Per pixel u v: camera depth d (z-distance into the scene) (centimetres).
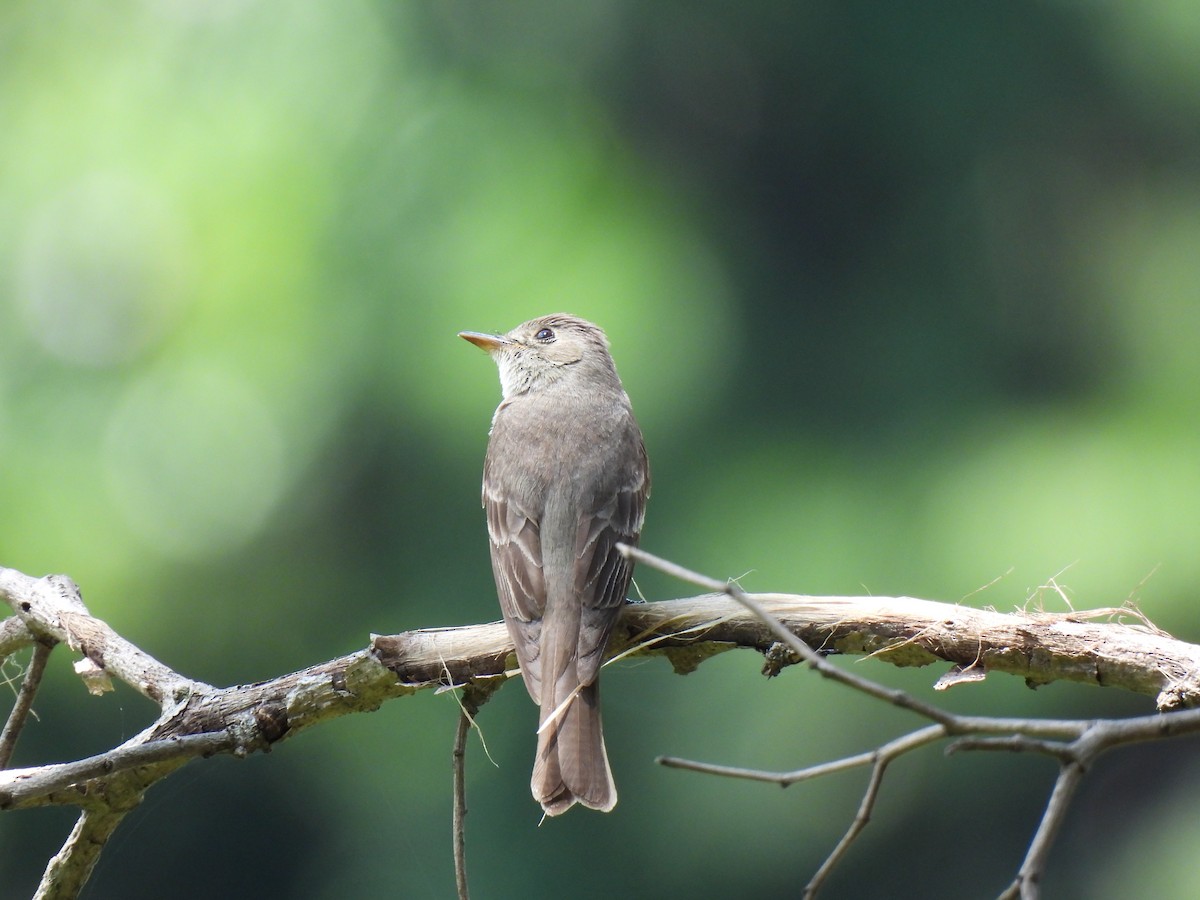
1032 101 1480
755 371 1471
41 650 569
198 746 468
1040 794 1405
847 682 352
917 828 1391
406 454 1355
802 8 1455
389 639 548
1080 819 1466
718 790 1307
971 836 1403
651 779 1315
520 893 1283
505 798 1299
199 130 1408
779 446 1438
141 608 1355
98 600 1345
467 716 558
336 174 1380
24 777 451
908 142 1495
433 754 1308
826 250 1505
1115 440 1390
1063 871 1447
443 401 1330
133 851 1252
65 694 1270
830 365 1480
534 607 648
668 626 580
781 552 1378
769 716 1312
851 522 1392
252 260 1370
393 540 1367
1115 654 520
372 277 1362
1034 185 1498
